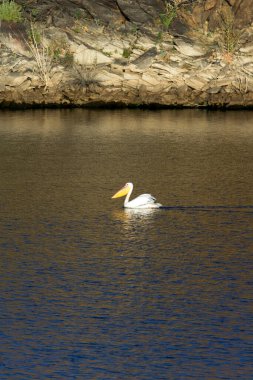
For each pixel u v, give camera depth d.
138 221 30.25
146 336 21.69
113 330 21.97
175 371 20.16
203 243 28.08
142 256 26.86
